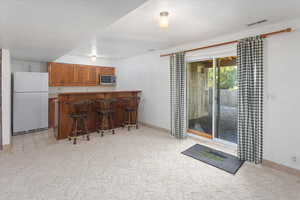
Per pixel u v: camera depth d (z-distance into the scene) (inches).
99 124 178.9
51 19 74.6
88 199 73.2
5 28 85.8
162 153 122.6
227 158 114.3
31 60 188.9
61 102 150.1
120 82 250.8
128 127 184.9
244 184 84.8
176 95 157.5
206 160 111.3
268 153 102.2
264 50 101.5
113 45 156.1
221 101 142.8
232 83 136.4
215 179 89.4
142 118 210.7
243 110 108.6
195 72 158.9
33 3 59.4
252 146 105.8
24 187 80.7
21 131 165.2
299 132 90.0
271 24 98.7
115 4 60.8
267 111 101.4
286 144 94.8
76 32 92.5
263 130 103.6
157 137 160.2
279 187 82.2
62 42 113.1
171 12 83.4
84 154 119.6
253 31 107.1
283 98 95.0
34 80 171.5
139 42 144.5
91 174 93.3
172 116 165.5
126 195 76.2
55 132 162.6
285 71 93.7
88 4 60.5
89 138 156.3
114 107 191.0
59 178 88.8
